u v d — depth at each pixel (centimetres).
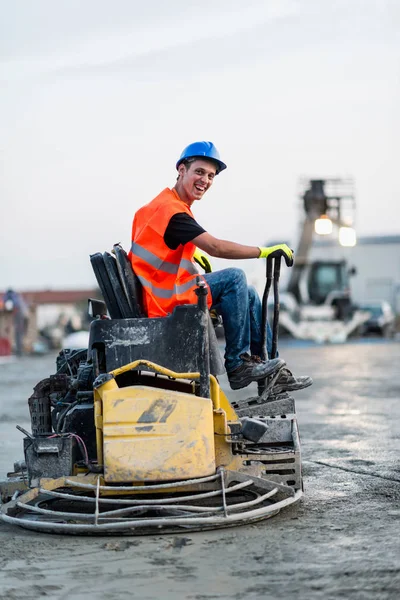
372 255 7075
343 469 813
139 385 605
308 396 1567
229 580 475
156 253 636
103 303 682
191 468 581
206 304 608
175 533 573
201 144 670
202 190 671
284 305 4609
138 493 598
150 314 635
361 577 474
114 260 640
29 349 4450
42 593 464
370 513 623
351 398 1519
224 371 628
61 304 6406
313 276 4675
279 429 647
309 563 500
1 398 1700
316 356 2998
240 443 624
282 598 445
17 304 4225
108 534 572
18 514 635
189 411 588
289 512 629
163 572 492
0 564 517
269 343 718
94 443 631
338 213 4384
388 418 1218
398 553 517
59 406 696
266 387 694
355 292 7075
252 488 675
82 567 507
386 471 797
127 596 455
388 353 3159
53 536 576
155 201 656
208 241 631
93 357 609
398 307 6900
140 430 582
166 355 605
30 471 601
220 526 585
